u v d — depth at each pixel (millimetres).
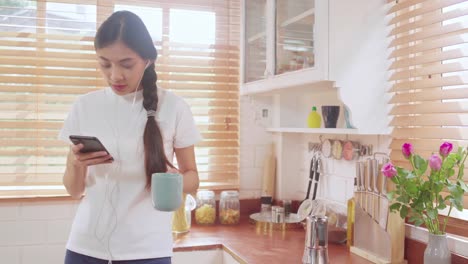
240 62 2598
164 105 1447
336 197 2295
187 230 2291
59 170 2373
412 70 1682
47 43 2336
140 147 1388
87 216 1400
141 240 1371
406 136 1702
